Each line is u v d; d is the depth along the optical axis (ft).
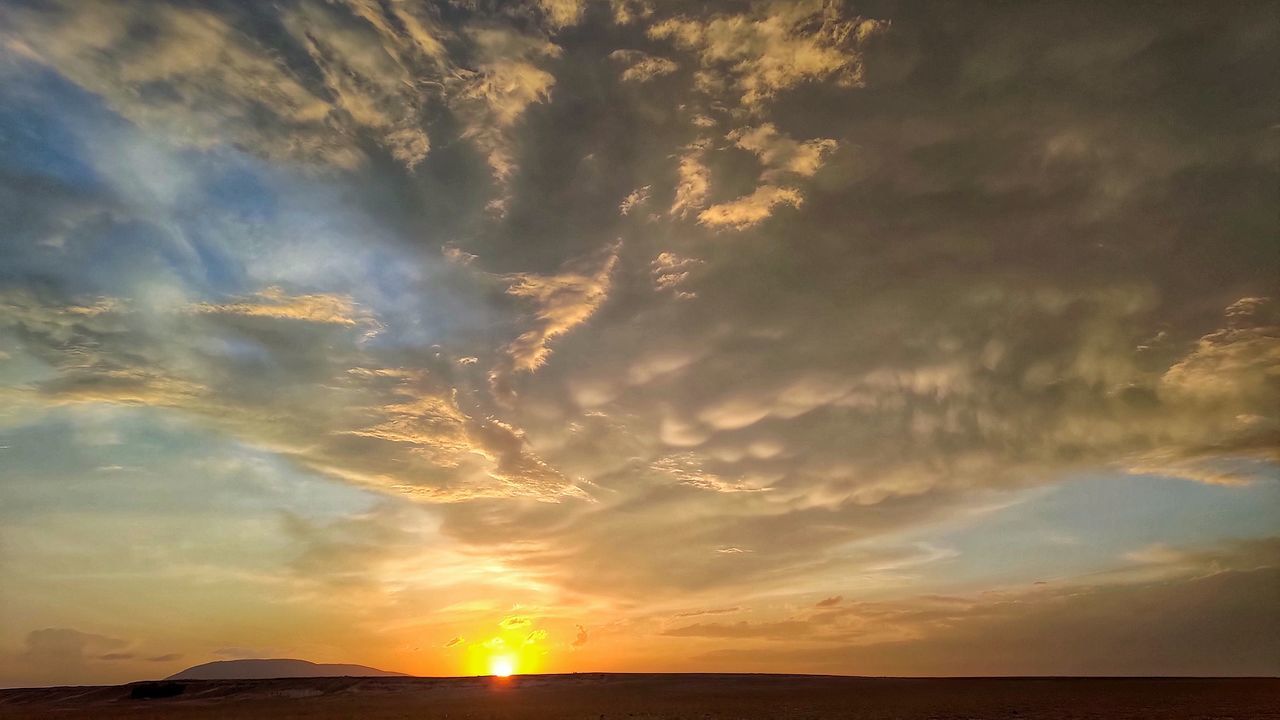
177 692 369.30
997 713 189.37
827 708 221.46
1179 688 298.56
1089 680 385.70
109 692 368.89
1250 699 228.63
